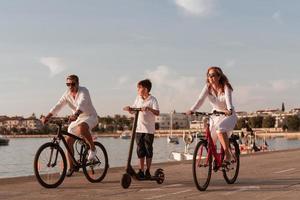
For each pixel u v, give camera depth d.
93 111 9.25
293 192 7.96
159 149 96.81
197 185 8.06
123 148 112.44
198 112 8.40
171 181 9.51
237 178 9.95
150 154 8.94
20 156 78.75
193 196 7.60
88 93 9.20
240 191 8.12
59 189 8.36
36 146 135.00
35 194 7.78
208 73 8.54
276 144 129.75
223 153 8.63
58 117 8.82
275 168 12.18
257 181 9.45
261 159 15.57
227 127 8.48
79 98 9.08
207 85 8.66
